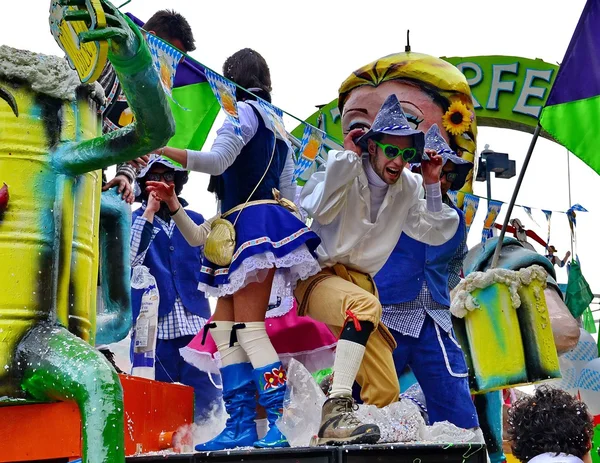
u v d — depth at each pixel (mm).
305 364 4785
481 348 5738
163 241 5645
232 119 4188
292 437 3977
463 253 5570
